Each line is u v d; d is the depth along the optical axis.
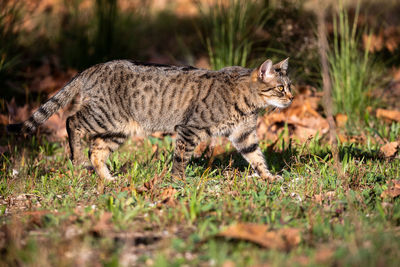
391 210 5.58
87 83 7.59
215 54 11.00
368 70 10.82
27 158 8.17
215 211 5.59
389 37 12.96
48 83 10.89
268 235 4.65
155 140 8.95
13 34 11.14
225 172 7.42
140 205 5.66
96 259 4.42
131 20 13.28
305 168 7.29
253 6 11.38
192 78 7.41
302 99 10.61
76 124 7.66
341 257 4.32
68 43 12.34
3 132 9.45
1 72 10.48
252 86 7.38
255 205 5.78
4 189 6.75
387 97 10.95
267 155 8.16
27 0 12.70
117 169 7.66
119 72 7.47
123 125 7.61
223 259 4.26
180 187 6.68
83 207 5.88
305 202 6.09
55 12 14.35
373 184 6.76
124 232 5.07
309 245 4.73
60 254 4.42
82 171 7.38
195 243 4.70
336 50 10.40
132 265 4.35
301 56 11.37
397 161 7.58
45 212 5.56
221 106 7.29
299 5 11.68
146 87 7.42
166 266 4.18
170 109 7.45
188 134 7.30
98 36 11.83
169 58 13.27
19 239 4.76
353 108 10.19
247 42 11.07
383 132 9.25
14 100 10.36
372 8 14.33
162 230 5.15
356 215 5.42
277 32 11.48
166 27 15.84
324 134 9.14
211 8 11.54
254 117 7.56
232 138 7.65
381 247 4.49
